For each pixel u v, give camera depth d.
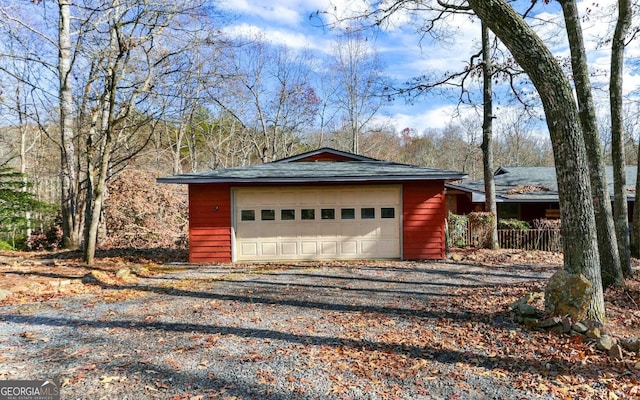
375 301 6.27
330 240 10.74
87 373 3.61
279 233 10.72
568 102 4.65
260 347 4.27
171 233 15.84
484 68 12.79
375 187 10.67
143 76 10.89
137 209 15.39
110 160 13.16
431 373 3.64
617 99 8.21
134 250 12.39
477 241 13.18
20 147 20.17
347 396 3.23
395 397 3.21
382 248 10.70
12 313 5.50
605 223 6.64
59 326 4.96
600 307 4.77
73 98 12.45
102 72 11.84
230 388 3.34
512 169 20.55
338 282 7.79
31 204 14.09
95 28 10.18
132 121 13.02
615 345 4.02
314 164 11.91
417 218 10.62
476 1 4.70
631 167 19.58
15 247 16.03
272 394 3.25
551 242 13.53
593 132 6.56
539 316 4.93
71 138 12.46
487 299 6.27
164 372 3.64
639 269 8.53
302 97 28.78
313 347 4.27
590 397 3.18
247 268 9.52
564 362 3.83
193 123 23.30
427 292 6.89
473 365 3.80
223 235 10.62
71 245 12.82
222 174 10.23
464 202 19.62
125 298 6.43
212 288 7.23
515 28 4.61
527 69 4.73
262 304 6.08
